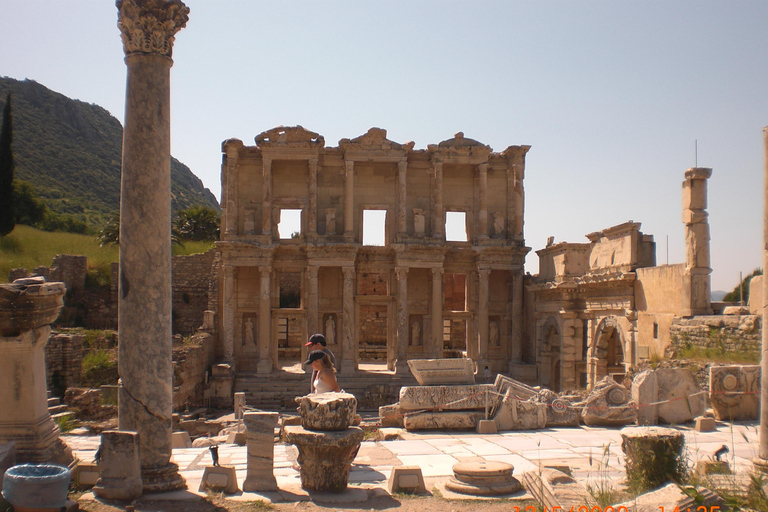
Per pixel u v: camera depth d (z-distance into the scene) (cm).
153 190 1329
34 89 17112
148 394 1297
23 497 1080
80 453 1766
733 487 1190
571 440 1920
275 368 5341
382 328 6856
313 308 5178
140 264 1312
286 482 1397
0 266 5650
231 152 5284
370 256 5422
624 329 3600
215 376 4769
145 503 1197
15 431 1346
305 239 5306
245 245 5141
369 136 5281
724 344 2683
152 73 1349
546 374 4747
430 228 5478
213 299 5588
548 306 4666
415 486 1321
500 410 2138
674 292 3114
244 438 2138
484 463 1366
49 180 13800
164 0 1361
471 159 5366
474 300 5497
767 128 1291
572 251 4291
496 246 5288
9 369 1355
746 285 4441
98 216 12850
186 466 1583
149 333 1305
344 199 5356
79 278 5509
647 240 3572
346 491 1316
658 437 1271
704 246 2992
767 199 1284
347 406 1327
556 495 1188
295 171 5412
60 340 3203
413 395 2166
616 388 2236
